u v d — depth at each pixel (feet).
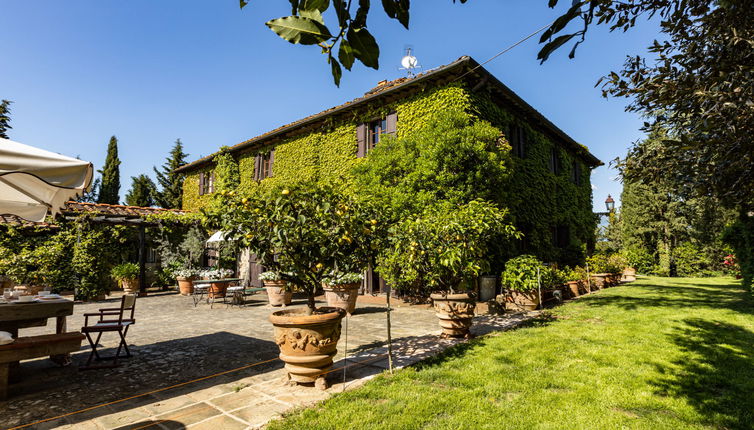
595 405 10.74
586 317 24.39
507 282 29.32
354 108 40.70
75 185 10.36
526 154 43.01
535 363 14.56
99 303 36.45
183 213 49.62
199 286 35.76
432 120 31.81
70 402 11.50
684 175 9.89
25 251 35.40
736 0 6.91
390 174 32.53
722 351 15.89
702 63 8.44
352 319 25.77
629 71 10.00
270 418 10.16
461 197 27.91
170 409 10.89
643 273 67.00
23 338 12.28
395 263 21.54
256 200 12.61
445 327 19.30
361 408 10.59
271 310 31.63
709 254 58.80
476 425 9.59
